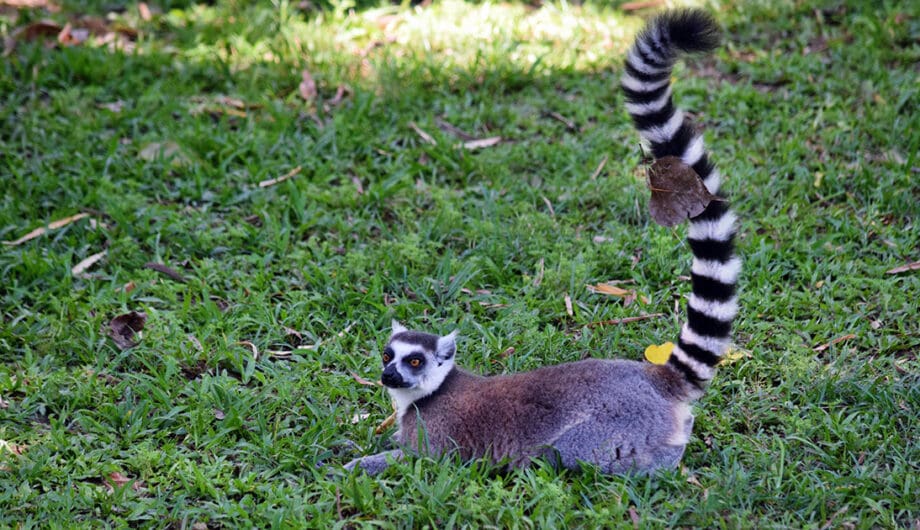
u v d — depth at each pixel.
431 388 8.39
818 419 8.84
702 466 8.41
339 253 11.77
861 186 12.31
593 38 16.02
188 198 12.62
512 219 12.15
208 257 11.72
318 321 10.53
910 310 10.29
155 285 11.05
